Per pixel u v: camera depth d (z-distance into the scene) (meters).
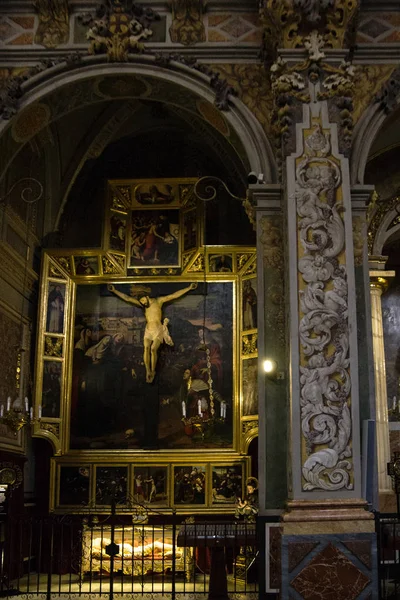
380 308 13.90
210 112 11.99
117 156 16.33
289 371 9.70
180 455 14.52
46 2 11.67
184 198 15.65
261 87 11.56
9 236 14.02
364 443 9.77
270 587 9.73
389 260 15.34
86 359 15.16
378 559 9.46
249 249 15.02
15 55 11.70
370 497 9.58
